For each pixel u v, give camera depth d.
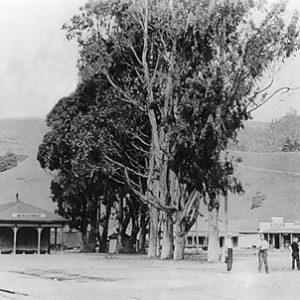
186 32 51.78
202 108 51.16
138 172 55.31
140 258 53.88
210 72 51.59
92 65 55.59
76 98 59.25
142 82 53.31
